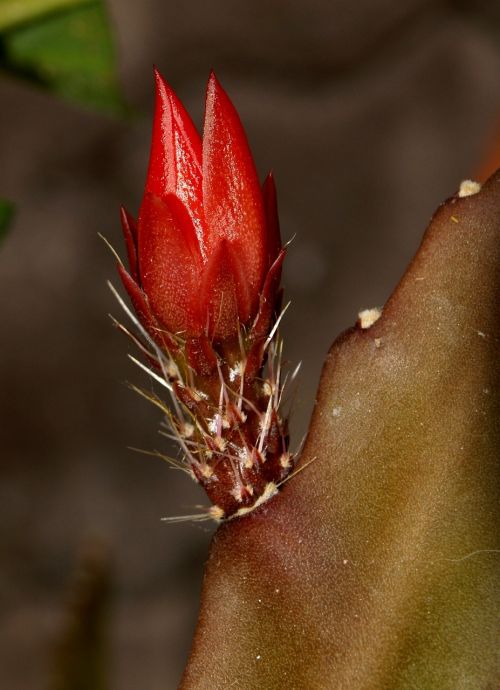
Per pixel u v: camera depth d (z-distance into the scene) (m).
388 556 0.21
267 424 0.21
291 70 0.64
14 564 0.57
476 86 0.65
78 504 0.58
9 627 0.55
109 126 0.62
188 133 0.20
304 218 0.64
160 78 0.20
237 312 0.20
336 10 0.63
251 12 0.62
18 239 0.61
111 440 0.59
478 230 0.21
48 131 0.62
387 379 0.21
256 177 0.20
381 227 0.64
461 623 0.20
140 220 0.20
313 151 0.65
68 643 0.33
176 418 0.21
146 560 0.58
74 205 0.62
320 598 0.21
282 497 0.21
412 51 0.65
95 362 0.60
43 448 0.59
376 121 0.65
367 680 0.20
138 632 0.56
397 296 0.21
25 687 0.54
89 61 0.27
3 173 0.62
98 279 0.61
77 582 0.34
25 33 0.27
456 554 0.21
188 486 0.59
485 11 0.65
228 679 0.21
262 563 0.21
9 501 0.58
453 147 0.65
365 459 0.21
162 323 0.21
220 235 0.20
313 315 0.62
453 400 0.21
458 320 0.21
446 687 0.20
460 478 0.21
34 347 0.59
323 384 0.21
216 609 0.21
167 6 0.61
